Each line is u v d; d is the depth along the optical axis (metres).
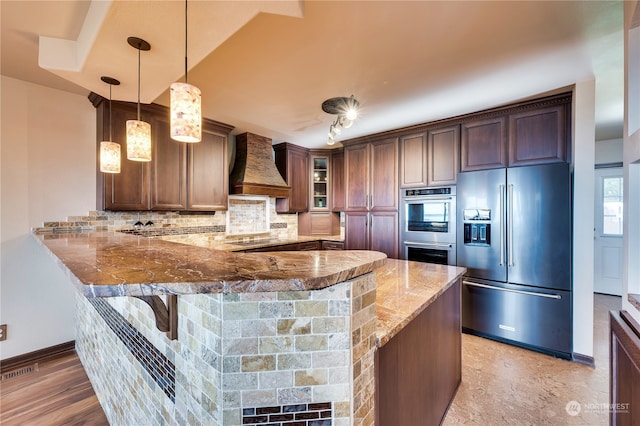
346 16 1.55
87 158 2.79
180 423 1.02
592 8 1.50
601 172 4.52
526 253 2.65
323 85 2.39
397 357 1.22
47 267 2.61
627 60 1.24
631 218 1.22
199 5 1.18
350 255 1.14
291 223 4.79
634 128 1.21
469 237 2.98
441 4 1.47
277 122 3.38
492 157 2.88
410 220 3.46
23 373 2.36
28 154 2.48
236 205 4.07
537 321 2.60
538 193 2.59
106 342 1.84
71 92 2.68
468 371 2.33
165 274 0.79
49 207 2.58
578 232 2.44
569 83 2.37
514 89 2.46
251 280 0.73
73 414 1.91
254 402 0.83
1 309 2.39
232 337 0.82
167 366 1.11
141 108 2.78
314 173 4.87
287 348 0.84
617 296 4.38
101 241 1.75
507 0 1.44
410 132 3.47
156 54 1.55
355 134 3.84
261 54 1.92
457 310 2.11
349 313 0.87
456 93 2.54
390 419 1.15
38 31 1.72
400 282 1.79
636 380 1.03
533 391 2.07
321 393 0.86
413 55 1.94
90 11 1.51
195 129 1.25
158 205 2.90
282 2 1.20
